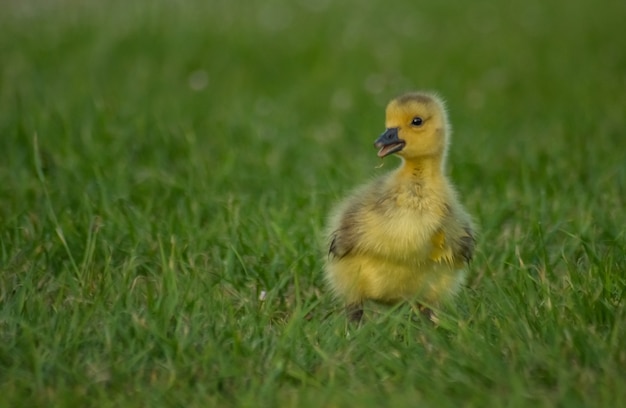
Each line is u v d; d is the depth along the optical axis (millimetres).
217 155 16688
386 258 10586
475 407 8578
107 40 23438
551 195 14281
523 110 20172
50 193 13906
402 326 10352
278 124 18656
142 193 14195
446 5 29609
